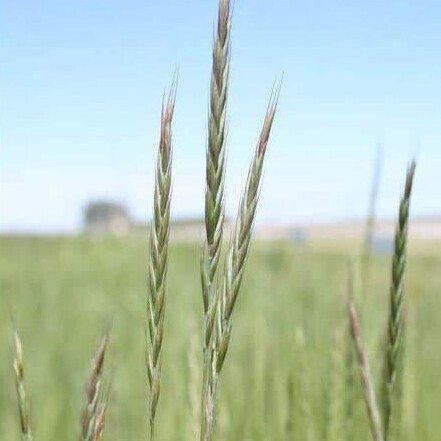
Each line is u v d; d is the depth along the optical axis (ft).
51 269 13.61
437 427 3.71
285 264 10.15
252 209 1.30
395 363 1.59
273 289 7.86
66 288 12.03
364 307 2.73
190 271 9.91
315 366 3.00
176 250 10.39
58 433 5.69
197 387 2.60
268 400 3.50
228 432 3.51
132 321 9.04
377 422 1.52
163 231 1.31
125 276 13.06
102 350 1.27
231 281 1.30
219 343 1.30
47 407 5.99
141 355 7.14
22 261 14.23
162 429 4.18
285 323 4.77
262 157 1.29
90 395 1.26
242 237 1.30
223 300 1.31
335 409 2.70
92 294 10.94
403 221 1.56
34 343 8.30
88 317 9.47
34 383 6.77
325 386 2.78
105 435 3.39
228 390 3.92
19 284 12.03
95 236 15.83
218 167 1.28
